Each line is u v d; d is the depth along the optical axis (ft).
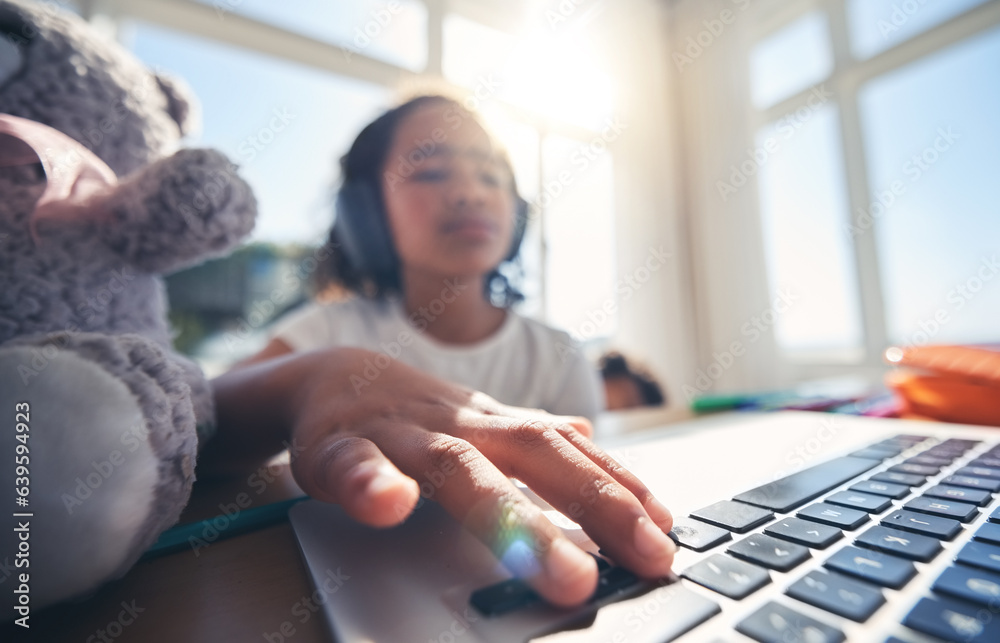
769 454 0.93
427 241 1.87
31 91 0.81
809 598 0.41
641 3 5.68
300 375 0.80
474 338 2.09
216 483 0.84
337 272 2.58
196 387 0.70
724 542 0.52
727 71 5.34
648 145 5.61
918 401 1.50
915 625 0.37
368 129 2.19
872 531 0.54
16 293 0.64
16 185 0.69
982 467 0.81
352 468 0.51
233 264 5.21
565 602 0.41
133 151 0.97
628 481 0.58
